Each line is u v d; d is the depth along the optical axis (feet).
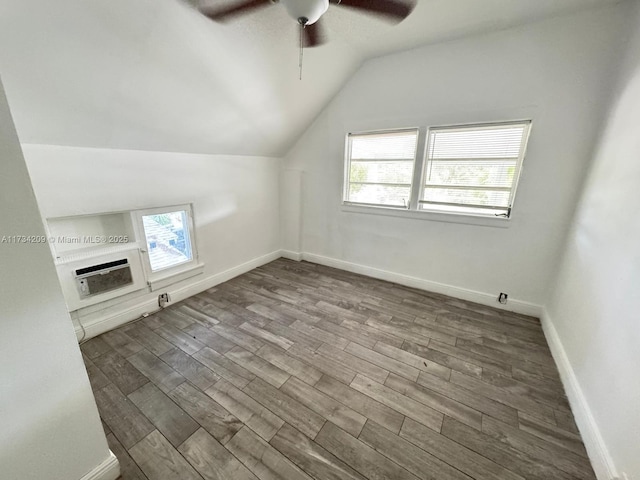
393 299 9.03
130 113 5.95
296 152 11.55
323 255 12.10
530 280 7.96
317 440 4.33
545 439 4.41
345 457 4.09
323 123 10.50
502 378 5.70
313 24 5.24
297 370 5.85
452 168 8.48
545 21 6.46
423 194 9.16
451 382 5.57
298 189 11.84
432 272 9.51
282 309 8.34
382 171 9.85
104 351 6.36
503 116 7.34
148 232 7.73
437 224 9.02
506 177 7.82
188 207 8.69
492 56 7.16
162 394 5.19
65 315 3.08
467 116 7.79
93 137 6.00
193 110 6.86
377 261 10.65
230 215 10.19
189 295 9.12
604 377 4.25
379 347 6.63
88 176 6.25
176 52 5.27
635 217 4.17
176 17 4.67
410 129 8.93
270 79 7.29
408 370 5.88
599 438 4.00
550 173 7.08
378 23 6.58
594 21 6.00
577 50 6.27
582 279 5.78
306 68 7.66
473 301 8.91
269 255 12.48
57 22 3.88
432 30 6.96
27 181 2.66
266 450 4.17
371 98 9.21
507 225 7.89
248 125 8.66
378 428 4.55
